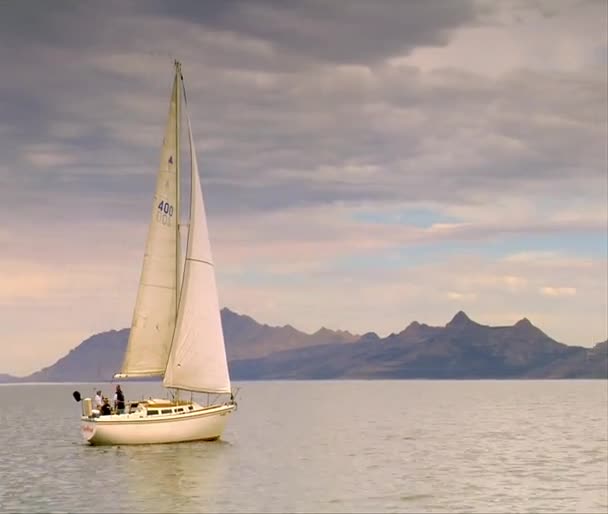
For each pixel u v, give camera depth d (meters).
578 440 84.19
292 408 171.50
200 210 68.69
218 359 68.50
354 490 49.69
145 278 67.50
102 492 48.19
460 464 63.00
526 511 43.34
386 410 158.50
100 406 66.94
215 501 45.59
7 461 63.12
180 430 67.06
